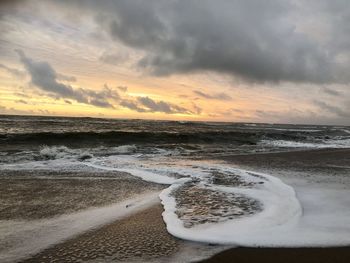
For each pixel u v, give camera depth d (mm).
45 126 38281
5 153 15688
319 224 5906
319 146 27047
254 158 17031
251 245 4988
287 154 19375
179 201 7637
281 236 5301
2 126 35312
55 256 4648
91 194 8383
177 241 5207
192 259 4570
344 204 7332
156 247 4984
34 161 14070
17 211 6805
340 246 4961
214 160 15969
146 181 10195
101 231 5664
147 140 25453
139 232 5625
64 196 8125
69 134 22938
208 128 52219
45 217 6434
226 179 10406
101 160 15031
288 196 8023
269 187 9117
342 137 44938
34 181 9922
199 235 5352
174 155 18188
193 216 6469
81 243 5129
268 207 7070
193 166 13531
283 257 4613
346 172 12172
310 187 9141
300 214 6523
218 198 7902
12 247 4945
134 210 6965
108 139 23984
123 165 13539
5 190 8625
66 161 14359
